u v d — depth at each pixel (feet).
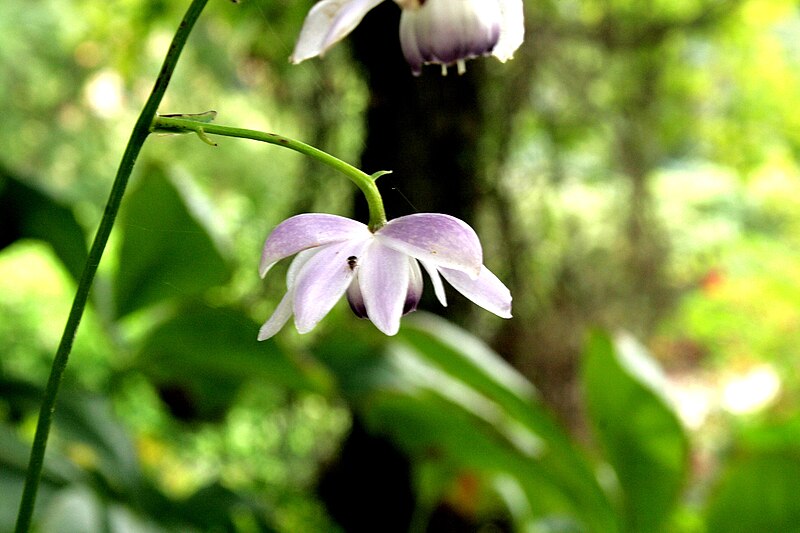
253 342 1.84
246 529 2.09
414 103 2.59
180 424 2.12
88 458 1.74
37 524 1.61
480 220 2.74
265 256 1.16
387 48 2.55
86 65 4.64
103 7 3.49
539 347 2.96
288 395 2.86
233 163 4.04
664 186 4.61
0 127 5.07
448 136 2.63
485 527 2.67
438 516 2.65
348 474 2.79
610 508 1.88
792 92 3.73
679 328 4.76
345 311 2.42
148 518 1.69
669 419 1.82
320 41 1.15
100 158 5.22
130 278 1.95
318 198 2.84
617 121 3.31
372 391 1.81
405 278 1.17
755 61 3.65
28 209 1.91
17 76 5.03
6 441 1.69
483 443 1.87
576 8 3.03
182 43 1.13
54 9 5.01
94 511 1.62
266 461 2.99
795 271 4.75
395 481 2.71
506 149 2.77
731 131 3.74
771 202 5.08
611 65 3.19
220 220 2.05
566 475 1.87
